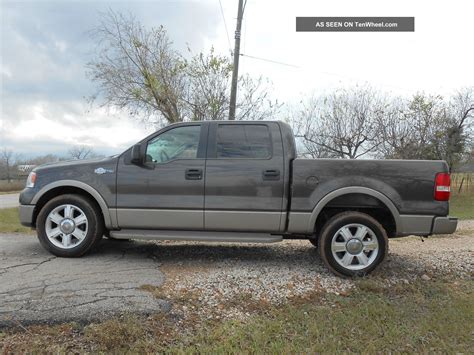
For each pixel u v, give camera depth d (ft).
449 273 16.28
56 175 15.94
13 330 9.63
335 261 14.57
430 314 11.63
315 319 10.93
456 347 9.75
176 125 15.80
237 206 14.89
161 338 9.66
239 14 45.42
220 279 13.93
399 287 13.91
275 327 10.33
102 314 10.32
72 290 11.87
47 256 16.17
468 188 89.20
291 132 15.58
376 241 14.55
